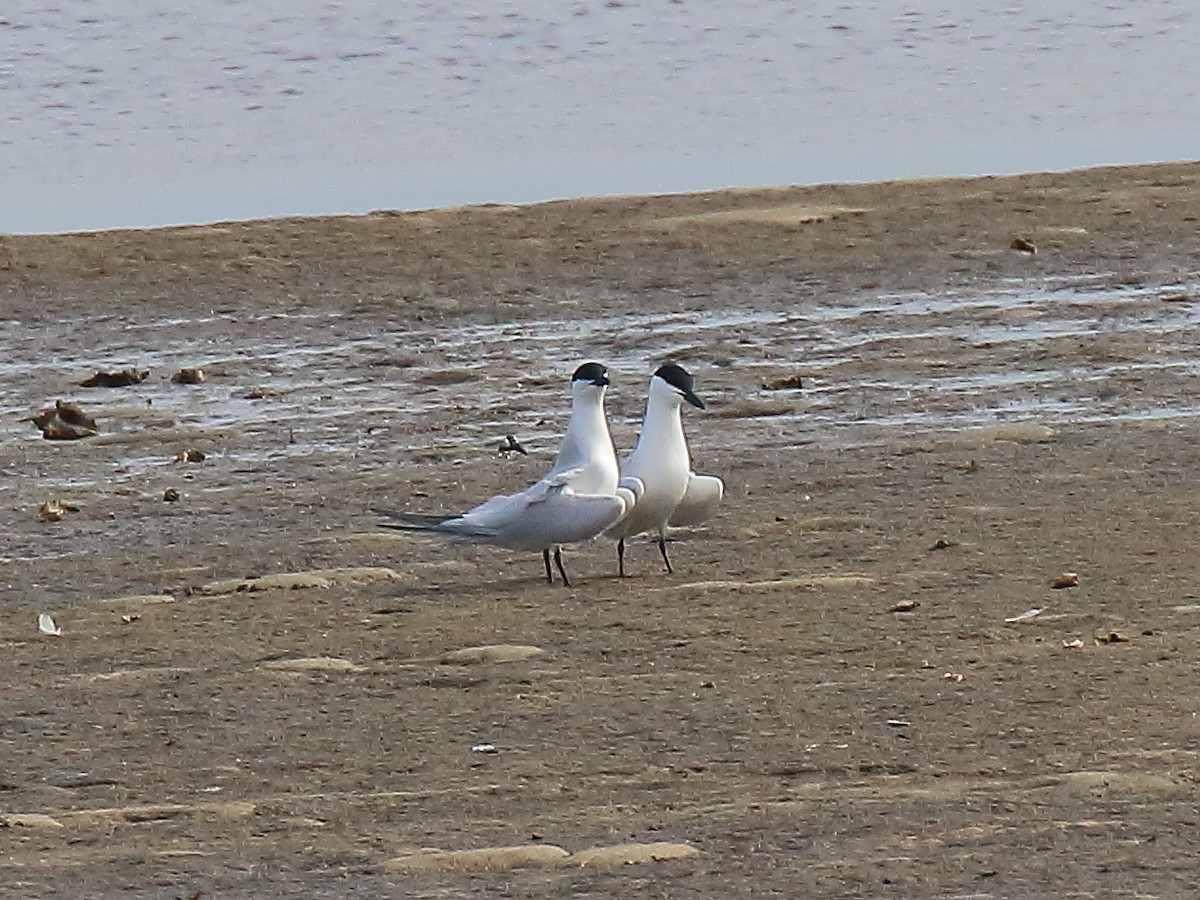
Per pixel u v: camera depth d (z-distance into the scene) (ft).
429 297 78.95
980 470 57.52
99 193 98.53
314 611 47.29
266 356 72.69
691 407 65.36
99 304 79.25
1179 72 119.65
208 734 39.29
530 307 77.77
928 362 69.26
